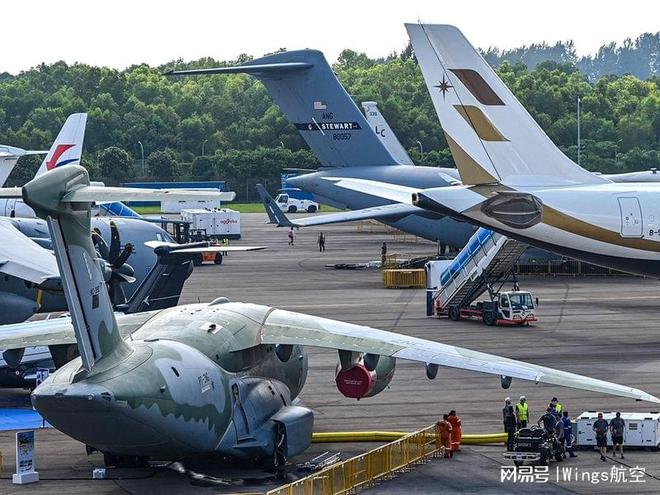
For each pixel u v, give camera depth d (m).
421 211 139.38
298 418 52.25
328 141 154.38
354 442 58.41
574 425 57.16
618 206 84.94
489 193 82.75
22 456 50.62
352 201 153.38
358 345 50.81
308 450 56.50
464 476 51.59
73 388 43.19
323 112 152.38
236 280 137.88
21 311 83.12
